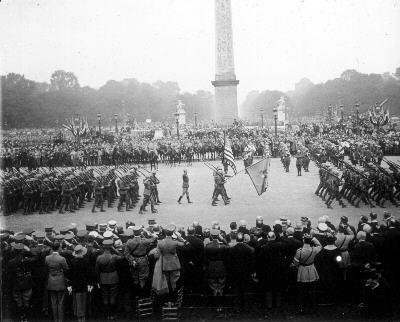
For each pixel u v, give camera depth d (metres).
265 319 14.55
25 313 15.09
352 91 167.12
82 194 33.56
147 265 15.28
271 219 27.28
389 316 13.33
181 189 39.16
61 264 14.37
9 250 15.53
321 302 15.80
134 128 137.62
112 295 14.84
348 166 32.09
